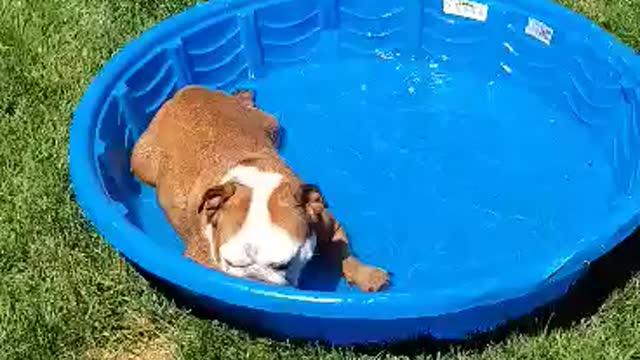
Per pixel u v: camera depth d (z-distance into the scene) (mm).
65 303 1503
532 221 1718
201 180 1584
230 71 1961
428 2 1982
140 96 1797
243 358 1427
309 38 2021
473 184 1790
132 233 1420
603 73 1814
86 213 1481
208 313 1487
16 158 1730
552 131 1888
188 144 1663
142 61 1798
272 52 1995
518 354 1422
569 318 1481
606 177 1789
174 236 1678
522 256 1656
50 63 1926
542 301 1436
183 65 1874
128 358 1457
